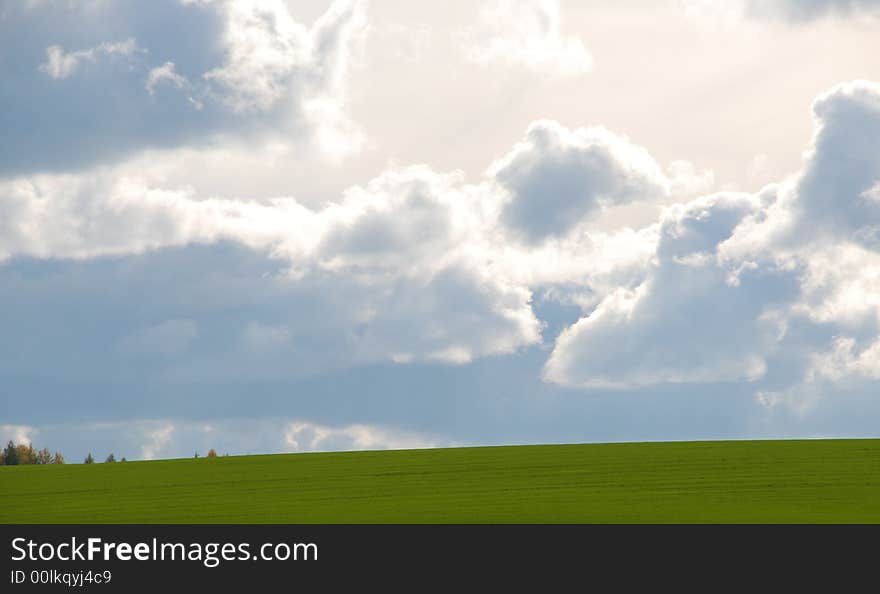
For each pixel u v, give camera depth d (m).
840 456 54.00
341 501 46.06
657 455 57.12
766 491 44.97
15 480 56.91
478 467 55.28
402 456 61.44
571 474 51.66
